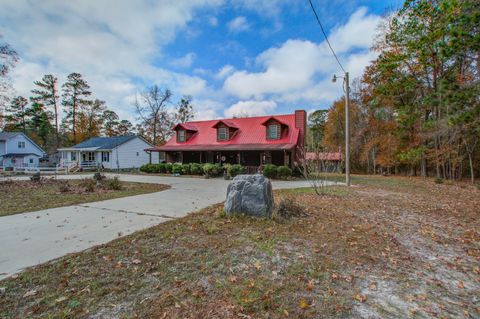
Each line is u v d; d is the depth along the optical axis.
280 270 3.08
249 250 3.73
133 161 32.06
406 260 3.48
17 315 2.19
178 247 3.86
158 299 2.44
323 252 3.69
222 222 5.25
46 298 2.46
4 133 33.84
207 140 23.61
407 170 24.55
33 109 41.25
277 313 2.22
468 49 7.37
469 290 2.70
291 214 5.82
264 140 20.66
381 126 25.16
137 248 3.82
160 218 5.82
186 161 24.44
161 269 3.10
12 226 5.20
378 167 27.62
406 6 14.52
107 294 2.53
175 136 26.42
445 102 8.35
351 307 2.33
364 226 5.09
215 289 2.62
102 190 10.98
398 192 10.45
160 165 23.27
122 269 3.11
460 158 17.42
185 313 2.21
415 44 14.68
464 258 3.58
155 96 36.84
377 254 3.66
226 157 22.58
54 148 44.91
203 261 3.33
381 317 2.19
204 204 7.62
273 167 17.59
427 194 9.96
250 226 4.96
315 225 5.10
